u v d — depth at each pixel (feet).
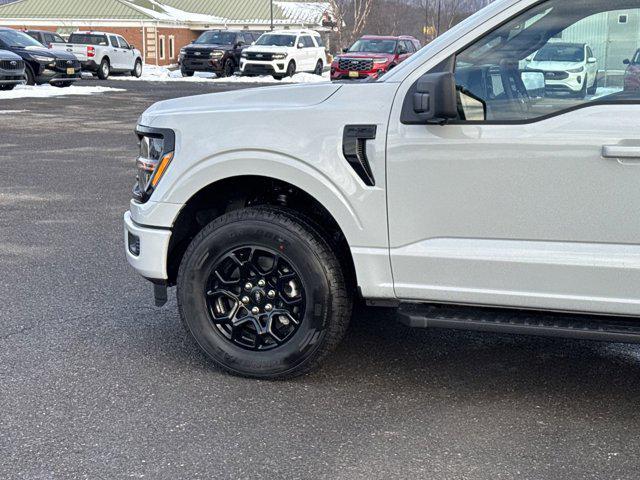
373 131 13.28
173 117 14.48
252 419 13.05
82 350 15.89
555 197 12.61
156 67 150.51
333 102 13.70
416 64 13.30
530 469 11.53
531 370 15.19
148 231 14.69
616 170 12.31
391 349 16.14
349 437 12.47
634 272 12.46
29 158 41.29
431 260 13.25
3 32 87.56
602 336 12.64
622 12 12.34
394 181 13.24
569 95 12.59
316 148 13.53
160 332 16.98
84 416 13.07
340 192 13.50
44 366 15.06
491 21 12.87
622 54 12.39
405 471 11.43
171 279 15.33
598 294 12.70
